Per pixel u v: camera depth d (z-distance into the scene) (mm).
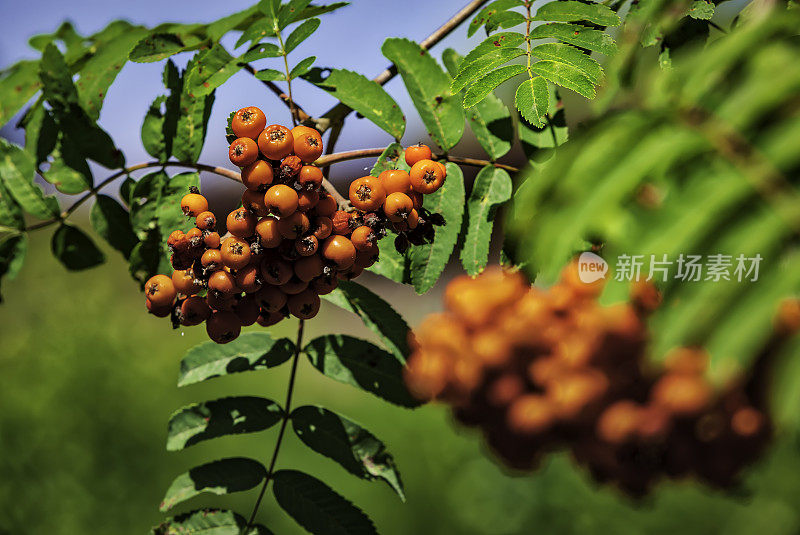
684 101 367
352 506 482
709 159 359
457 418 479
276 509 1044
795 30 368
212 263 430
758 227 318
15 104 495
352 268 449
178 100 476
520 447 473
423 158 448
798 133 331
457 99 473
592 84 448
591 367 448
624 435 444
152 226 484
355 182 436
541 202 384
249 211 430
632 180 359
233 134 429
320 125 471
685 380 438
